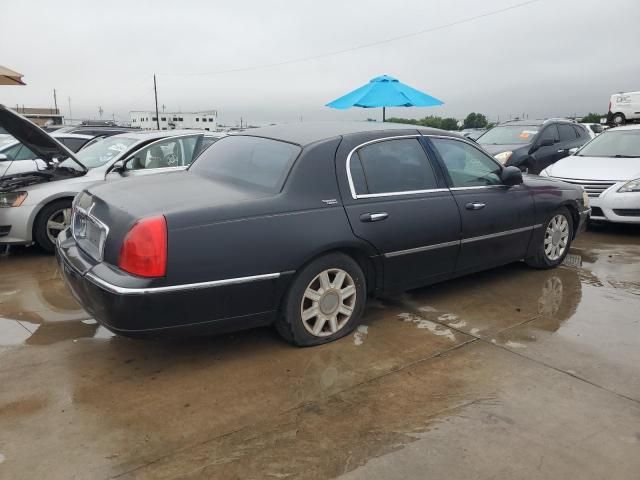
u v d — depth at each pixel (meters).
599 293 4.90
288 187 3.56
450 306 4.55
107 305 3.08
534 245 5.28
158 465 2.50
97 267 3.26
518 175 4.81
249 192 3.58
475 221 4.52
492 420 2.88
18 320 4.19
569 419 2.89
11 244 6.05
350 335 3.94
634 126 8.86
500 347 3.76
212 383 3.25
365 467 2.50
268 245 3.36
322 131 4.07
